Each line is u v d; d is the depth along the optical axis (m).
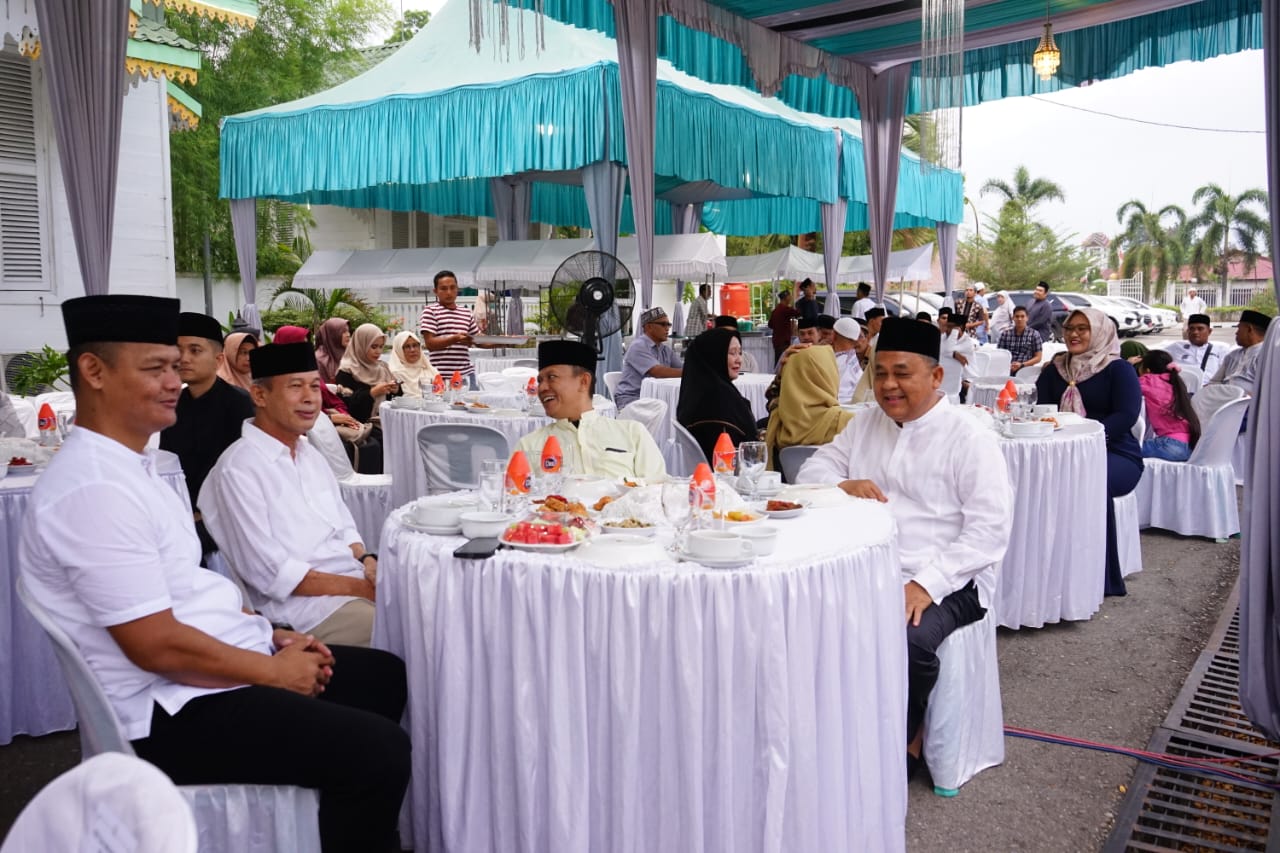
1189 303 28.19
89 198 5.80
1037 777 3.20
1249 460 3.31
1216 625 4.76
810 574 2.27
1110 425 5.33
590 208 9.63
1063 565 4.69
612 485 3.13
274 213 20.50
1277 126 5.08
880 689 2.53
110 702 1.83
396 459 6.24
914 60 12.09
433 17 11.98
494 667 2.32
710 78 9.84
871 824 2.46
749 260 18.41
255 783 2.12
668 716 2.23
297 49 21.34
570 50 9.87
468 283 12.46
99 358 1.98
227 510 2.88
